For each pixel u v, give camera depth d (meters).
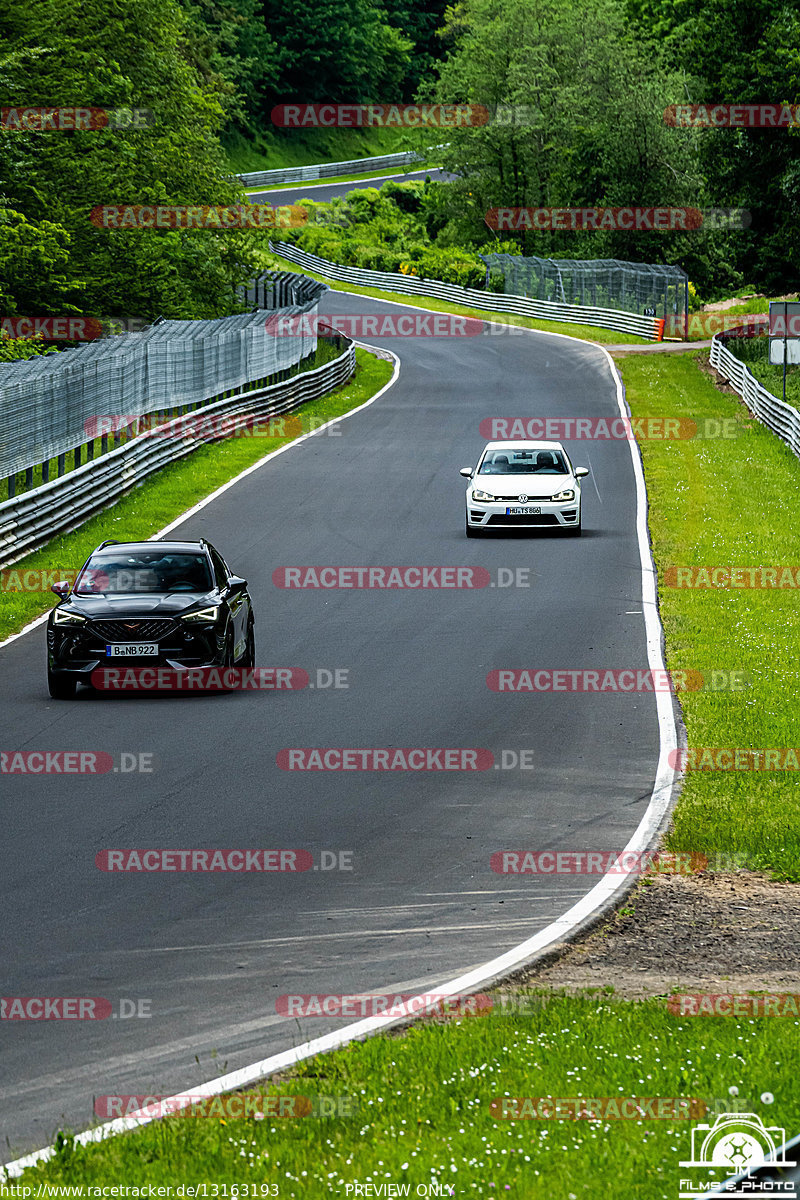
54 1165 10.74
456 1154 10.78
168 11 120.12
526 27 191.62
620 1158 10.77
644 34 184.75
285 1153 10.90
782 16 108.44
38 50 92.25
